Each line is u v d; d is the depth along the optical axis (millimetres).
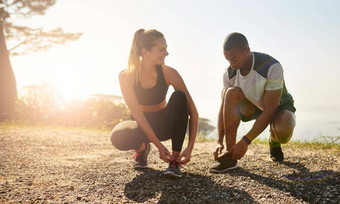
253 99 2660
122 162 3223
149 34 2467
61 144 4684
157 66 2547
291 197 2062
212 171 2668
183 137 2479
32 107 9164
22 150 4133
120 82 2580
